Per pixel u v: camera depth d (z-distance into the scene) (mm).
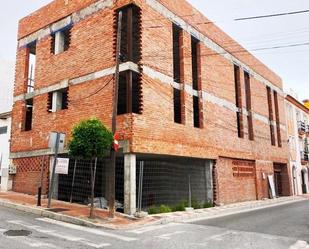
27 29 20141
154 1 15742
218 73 20641
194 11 18906
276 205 20625
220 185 19062
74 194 16469
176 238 8484
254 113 25141
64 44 18438
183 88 17047
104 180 16703
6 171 19844
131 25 14484
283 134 30406
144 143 13766
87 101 15617
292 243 8039
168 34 16391
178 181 18625
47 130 17406
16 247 6652
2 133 22234
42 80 18406
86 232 9031
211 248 7344
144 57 14633
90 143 11055
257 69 26844
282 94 31766
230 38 22781
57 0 18469
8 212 11945
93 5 16391
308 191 35812
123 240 8117
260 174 24438
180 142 15961
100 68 15375
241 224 11188
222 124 20156
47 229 9047
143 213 12312
